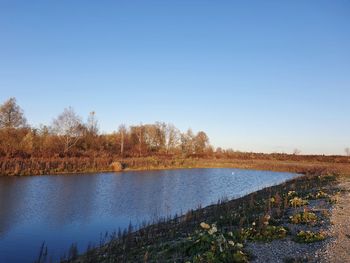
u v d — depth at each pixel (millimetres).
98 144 84312
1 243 18172
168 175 57062
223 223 18766
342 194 26859
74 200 30859
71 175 50812
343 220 17891
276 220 18125
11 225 21812
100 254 15375
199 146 116125
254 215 19891
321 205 21719
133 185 42500
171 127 113250
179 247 14531
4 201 29250
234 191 39688
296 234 15531
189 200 32688
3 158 53594
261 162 90125
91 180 45719
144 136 107688
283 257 12828
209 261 12125
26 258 15945
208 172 65688
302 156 113062
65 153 66875
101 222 23172
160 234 18281
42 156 60906
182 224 20141
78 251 16750
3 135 61969
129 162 67688
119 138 94812
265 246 14141
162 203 30656
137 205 29469
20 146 61750
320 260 12414
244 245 14297
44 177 46688
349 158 108125
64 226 21922
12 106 69312
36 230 20859
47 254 16469
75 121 73375
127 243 16594
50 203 29125
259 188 42156
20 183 40312
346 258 12578
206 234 14586
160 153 98812
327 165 80000
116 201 31031
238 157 106188
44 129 75688
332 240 14648
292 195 26422
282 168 73938
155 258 13688
